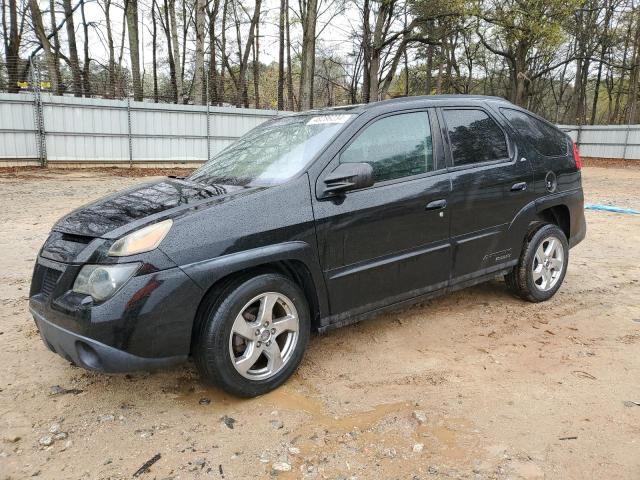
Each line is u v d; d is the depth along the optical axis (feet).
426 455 8.29
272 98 165.99
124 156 70.13
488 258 13.79
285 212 10.11
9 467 8.04
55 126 64.85
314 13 81.71
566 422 9.18
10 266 19.21
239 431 9.01
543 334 13.23
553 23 84.94
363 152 11.50
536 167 14.71
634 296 16.25
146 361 8.87
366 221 11.12
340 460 8.19
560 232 15.58
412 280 12.25
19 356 11.94
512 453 8.30
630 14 116.78
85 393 10.34
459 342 12.75
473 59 138.21
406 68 121.60
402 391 10.36
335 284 10.92
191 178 12.89
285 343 10.55
